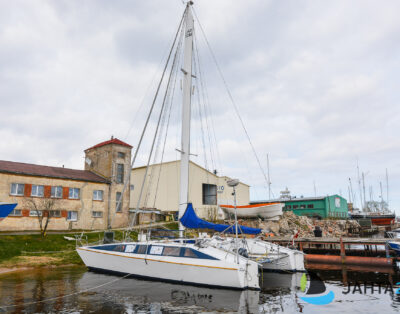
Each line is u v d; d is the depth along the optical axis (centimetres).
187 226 1502
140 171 4191
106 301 1127
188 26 1797
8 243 2173
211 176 4334
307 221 4616
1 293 1216
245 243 1605
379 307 1088
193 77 1817
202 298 1173
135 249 1553
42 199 2769
